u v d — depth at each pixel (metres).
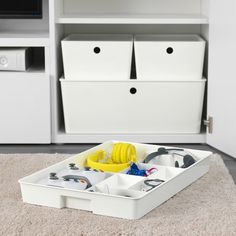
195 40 2.79
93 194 1.81
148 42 2.54
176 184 1.98
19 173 2.19
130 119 2.61
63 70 2.78
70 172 2.01
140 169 2.11
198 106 2.60
